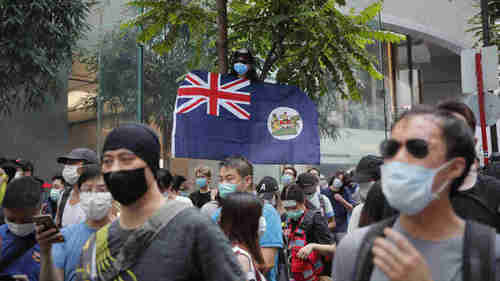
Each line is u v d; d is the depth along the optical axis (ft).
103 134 36.99
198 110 19.08
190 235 6.31
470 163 5.20
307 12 20.10
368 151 52.24
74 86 44.42
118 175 6.45
